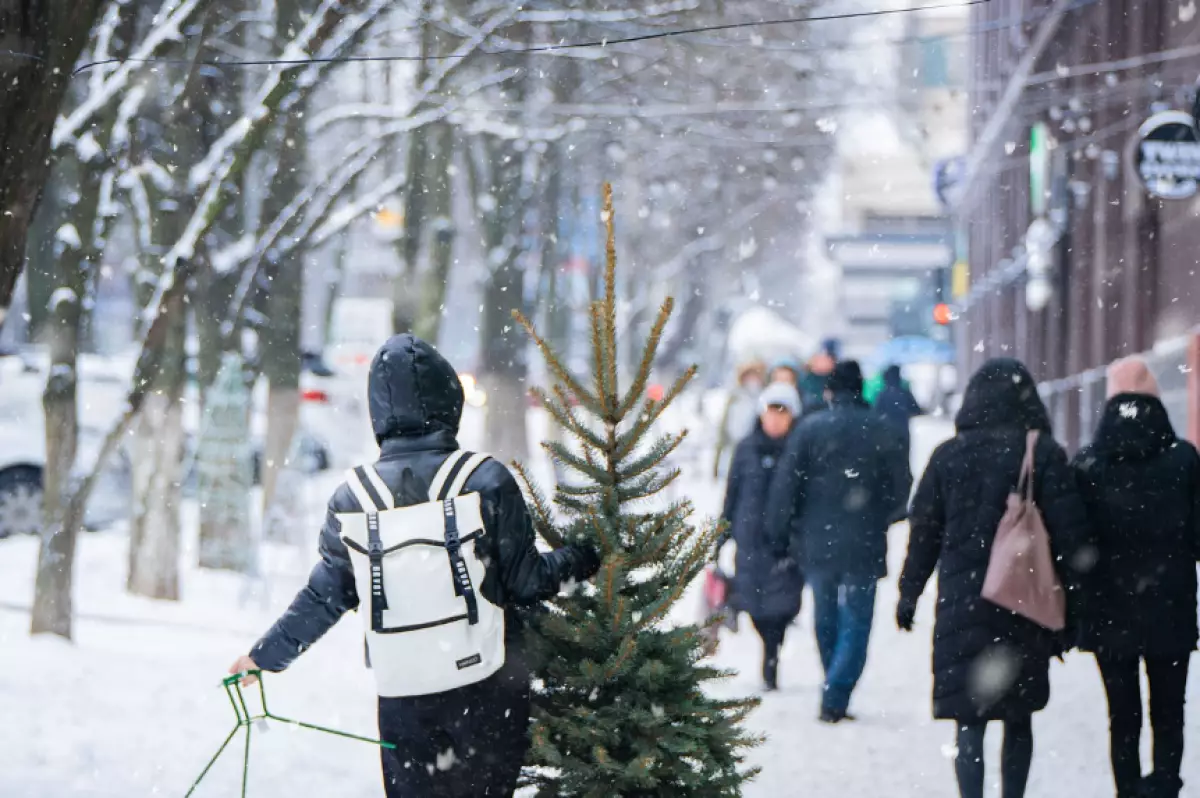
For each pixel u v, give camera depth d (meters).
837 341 40.75
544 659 11.23
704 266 119.44
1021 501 14.79
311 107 37.88
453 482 10.73
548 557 11.05
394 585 10.49
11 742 17.66
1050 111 69.06
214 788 16.27
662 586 11.43
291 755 17.95
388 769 10.91
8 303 15.36
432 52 41.19
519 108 46.84
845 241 177.12
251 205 43.31
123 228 58.25
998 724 21.12
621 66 57.00
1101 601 15.33
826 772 17.94
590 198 82.88
